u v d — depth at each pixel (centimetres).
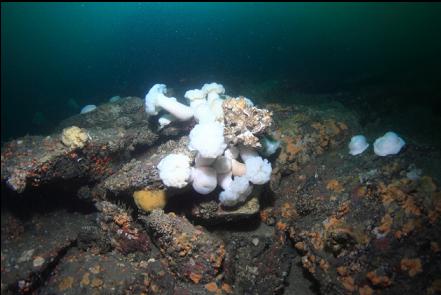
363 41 994
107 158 199
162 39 895
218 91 188
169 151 169
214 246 148
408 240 125
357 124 206
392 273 122
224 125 154
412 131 231
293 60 725
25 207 241
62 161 183
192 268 147
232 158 157
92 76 803
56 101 657
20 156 188
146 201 159
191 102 183
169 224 147
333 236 132
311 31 1223
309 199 158
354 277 128
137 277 157
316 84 408
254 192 158
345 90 402
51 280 172
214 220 163
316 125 193
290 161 180
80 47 1606
